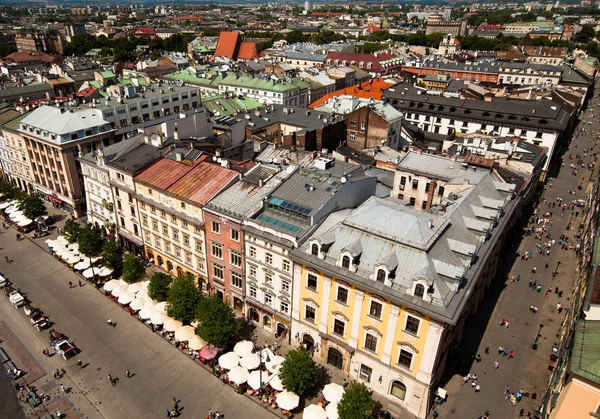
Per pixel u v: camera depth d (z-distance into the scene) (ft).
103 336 247.09
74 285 290.97
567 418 149.59
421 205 316.60
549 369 227.40
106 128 383.86
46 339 243.81
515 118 474.49
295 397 197.98
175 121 329.93
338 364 223.30
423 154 327.06
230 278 255.29
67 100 471.21
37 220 353.10
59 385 214.28
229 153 320.09
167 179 275.39
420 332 183.11
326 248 206.59
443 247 201.05
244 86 626.64
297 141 379.55
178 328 240.12
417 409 197.77
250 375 211.41
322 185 239.50
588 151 568.41
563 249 343.26
